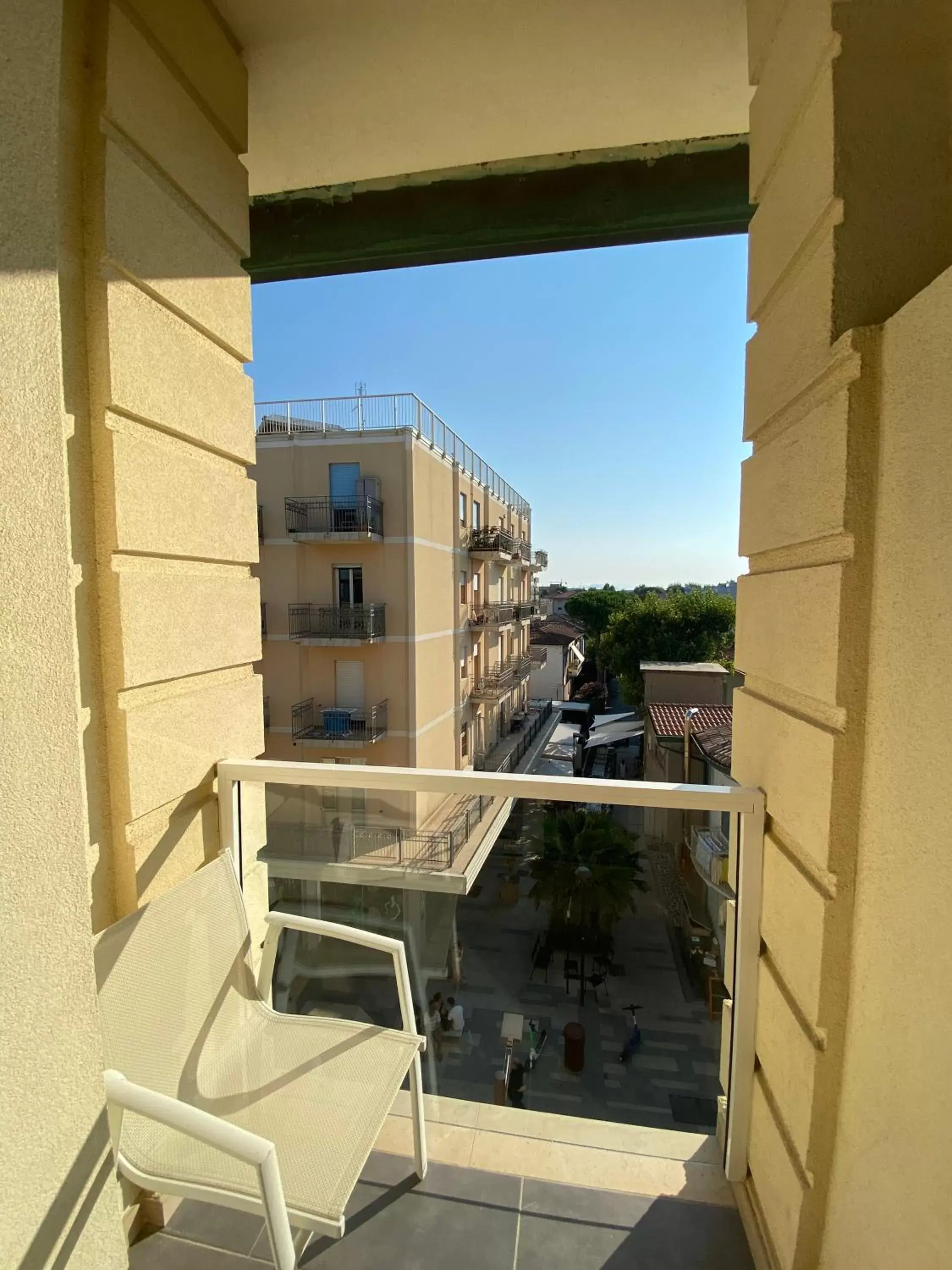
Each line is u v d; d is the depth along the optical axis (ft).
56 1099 2.74
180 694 4.85
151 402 4.34
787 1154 3.99
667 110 6.26
